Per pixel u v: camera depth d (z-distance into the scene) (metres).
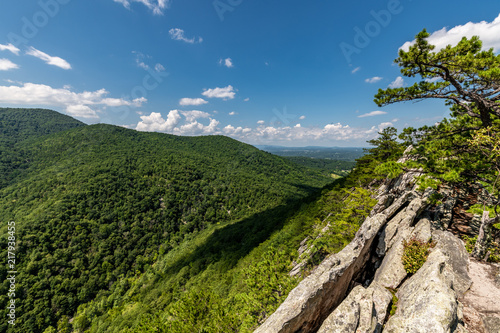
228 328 17.72
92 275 97.94
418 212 14.61
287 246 49.22
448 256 10.57
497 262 10.73
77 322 77.88
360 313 7.64
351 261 10.05
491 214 12.80
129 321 62.91
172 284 76.62
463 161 14.05
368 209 26.23
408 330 6.52
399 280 10.16
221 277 64.00
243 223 120.69
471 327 7.19
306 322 7.86
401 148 35.78
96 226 118.56
